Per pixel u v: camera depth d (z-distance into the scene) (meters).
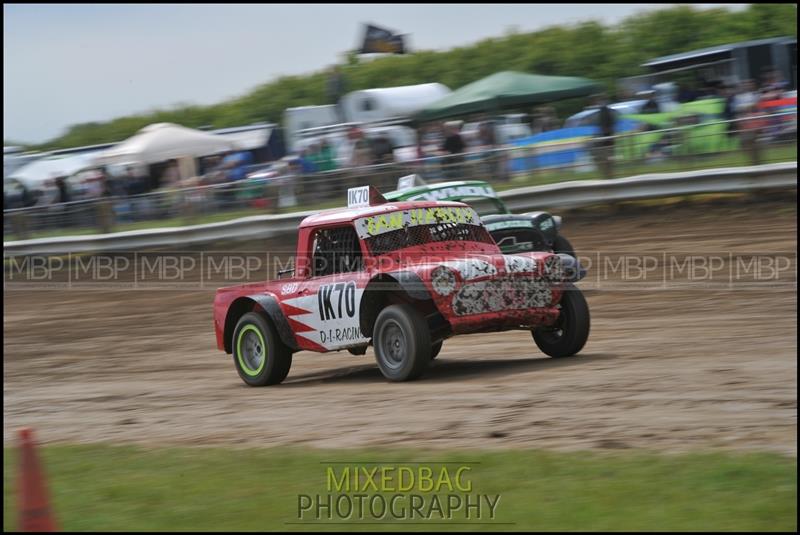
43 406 23.61
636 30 90.75
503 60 97.19
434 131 52.88
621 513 10.65
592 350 23.30
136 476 14.22
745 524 10.03
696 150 44.22
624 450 13.53
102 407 22.42
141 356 31.77
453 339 28.27
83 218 57.84
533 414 16.31
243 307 24.20
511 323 20.44
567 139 48.78
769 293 29.47
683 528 10.02
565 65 89.69
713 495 10.97
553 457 13.16
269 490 12.67
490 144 50.38
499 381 19.59
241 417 19.00
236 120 117.88
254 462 14.35
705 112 46.62
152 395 23.47
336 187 51.38
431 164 49.25
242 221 53.06
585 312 21.50
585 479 12.03
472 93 52.12
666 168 44.97
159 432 18.42
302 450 15.12
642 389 17.47
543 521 10.61
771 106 44.84
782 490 10.96
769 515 10.23
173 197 55.69
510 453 13.56
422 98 59.38
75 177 63.34
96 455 16.20
